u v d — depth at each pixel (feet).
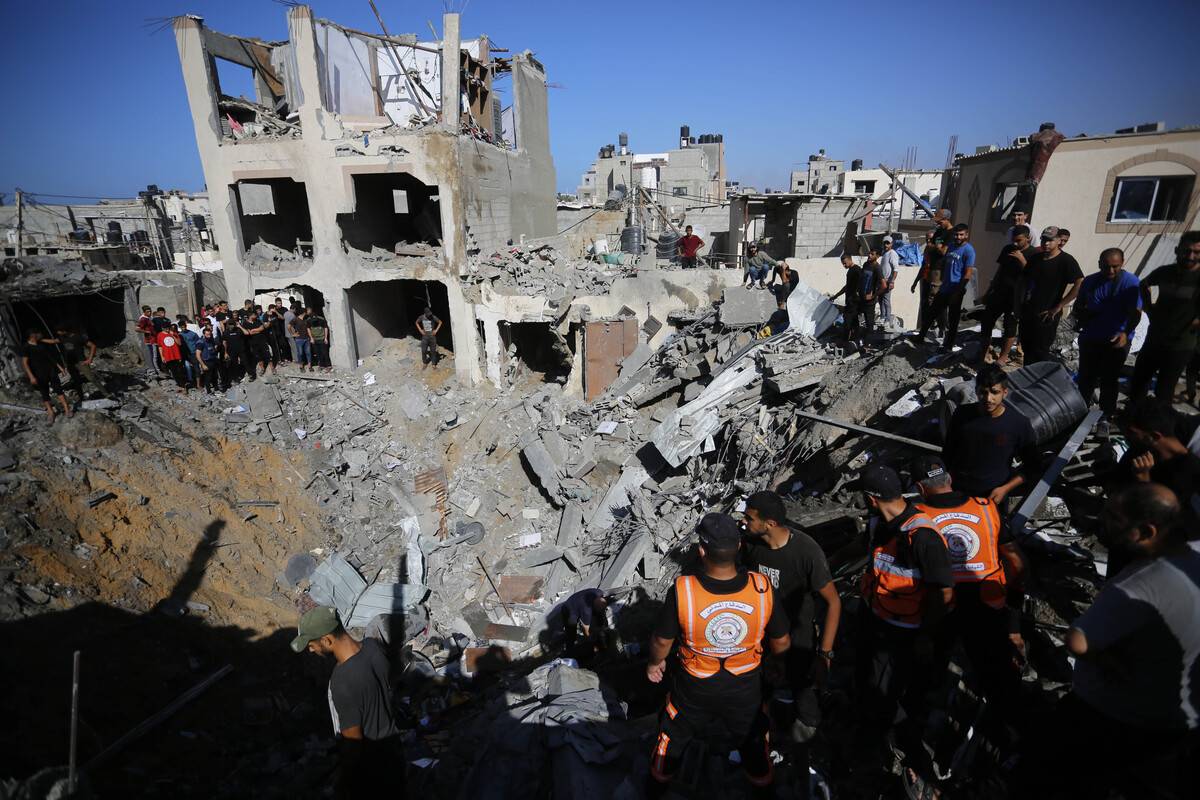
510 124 70.49
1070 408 18.30
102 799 20.52
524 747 15.62
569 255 85.05
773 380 39.50
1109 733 9.48
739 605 10.93
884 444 27.25
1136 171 49.06
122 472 36.01
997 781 12.56
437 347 62.28
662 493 40.70
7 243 71.82
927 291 33.42
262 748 25.99
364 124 57.36
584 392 56.85
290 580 38.14
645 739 15.28
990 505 13.20
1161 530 8.71
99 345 53.06
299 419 51.80
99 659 25.76
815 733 15.11
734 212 76.28
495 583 40.57
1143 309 19.94
